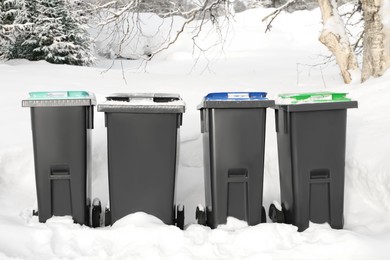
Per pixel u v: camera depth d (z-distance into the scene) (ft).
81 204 12.53
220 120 12.24
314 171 12.24
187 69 50.31
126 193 12.37
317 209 12.31
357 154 14.85
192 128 18.83
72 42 56.80
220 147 12.26
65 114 12.36
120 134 12.28
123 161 12.32
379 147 14.84
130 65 60.90
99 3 29.27
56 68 40.14
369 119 18.15
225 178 12.29
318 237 11.34
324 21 27.12
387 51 24.12
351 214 13.43
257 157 12.30
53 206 12.52
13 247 10.85
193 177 16.40
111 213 12.43
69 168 12.45
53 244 11.14
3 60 55.21
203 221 12.68
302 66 49.44
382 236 11.14
